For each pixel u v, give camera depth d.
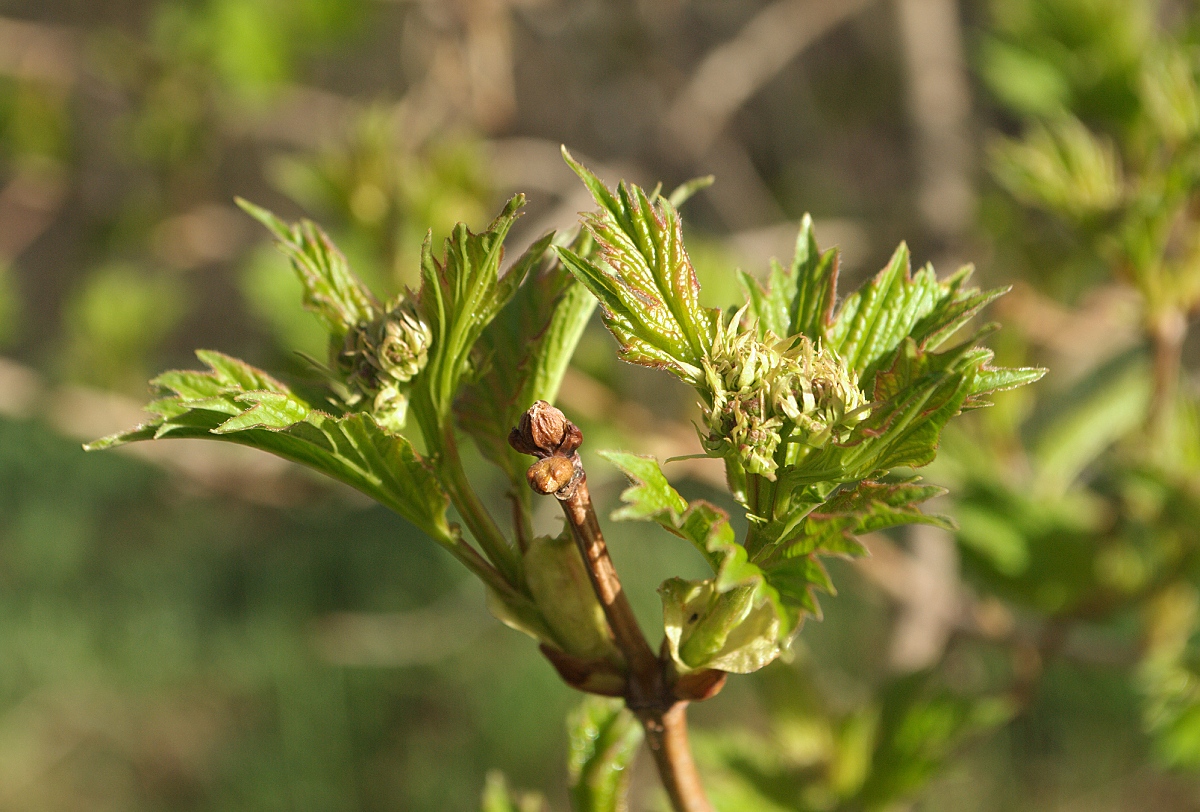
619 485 0.88
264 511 1.79
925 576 0.60
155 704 1.70
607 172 0.96
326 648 1.20
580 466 0.33
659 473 0.32
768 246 0.83
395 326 0.34
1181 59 0.47
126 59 0.87
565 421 0.33
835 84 1.21
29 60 0.88
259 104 0.88
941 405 0.33
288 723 1.61
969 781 1.35
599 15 1.01
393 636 1.18
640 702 0.34
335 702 1.61
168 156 0.87
